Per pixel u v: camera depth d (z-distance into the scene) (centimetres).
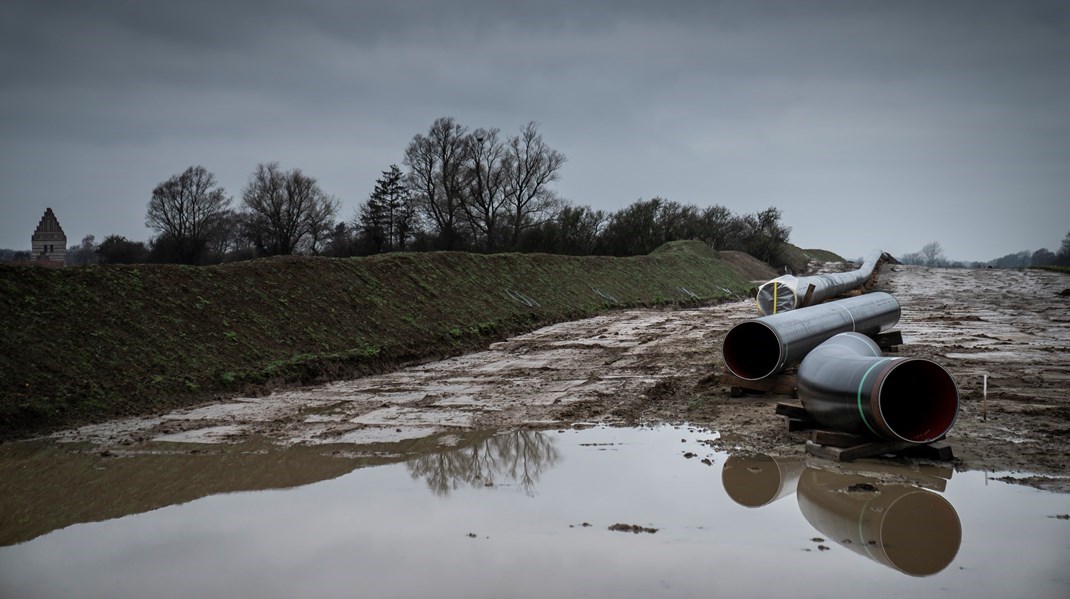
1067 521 691
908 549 626
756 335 1477
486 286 2703
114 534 700
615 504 765
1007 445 963
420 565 608
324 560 625
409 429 1152
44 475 905
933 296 3816
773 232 7331
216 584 580
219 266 1839
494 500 787
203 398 1368
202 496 820
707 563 601
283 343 1666
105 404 1231
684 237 6719
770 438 1042
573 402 1335
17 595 567
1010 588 546
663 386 1452
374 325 1953
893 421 980
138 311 1505
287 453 1011
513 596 542
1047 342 1983
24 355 1241
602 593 544
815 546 637
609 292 3475
